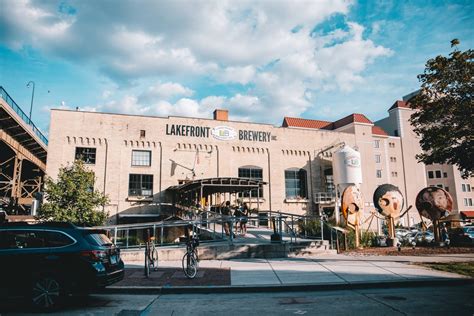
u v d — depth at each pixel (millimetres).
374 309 7977
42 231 8711
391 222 21875
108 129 30938
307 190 36375
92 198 21609
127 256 15656
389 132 71812
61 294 8164
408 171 66875
